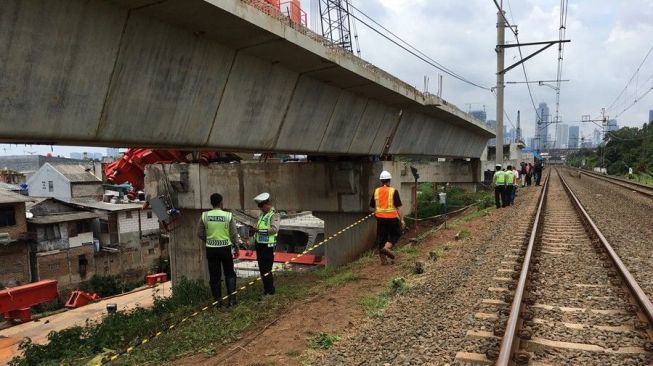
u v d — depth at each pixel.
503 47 22.45
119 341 7.52
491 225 14.82
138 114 7.18
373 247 15.48
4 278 30.20
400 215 9.95
